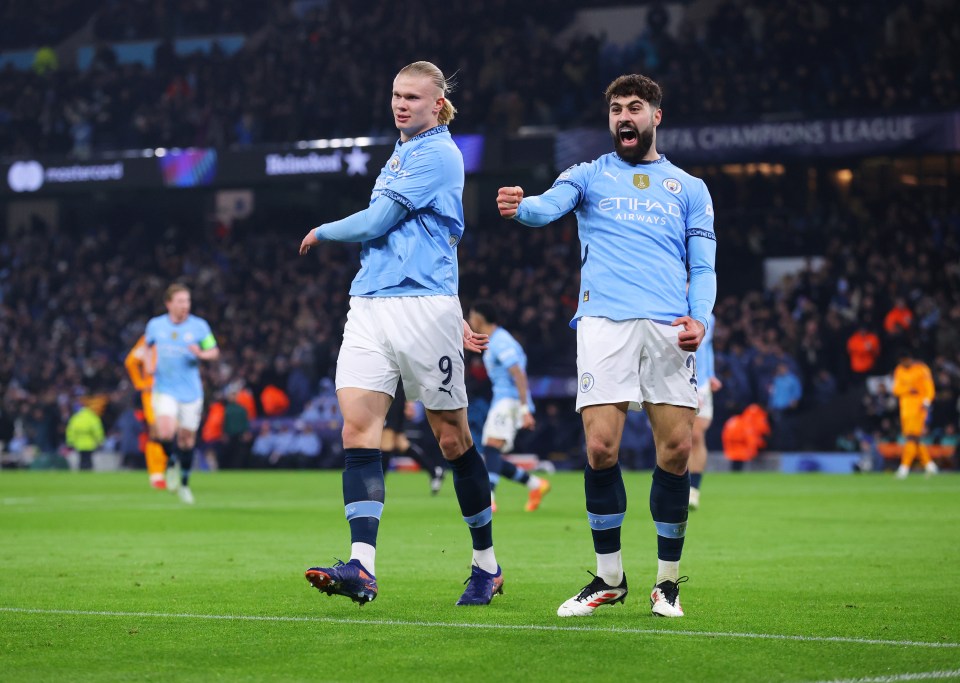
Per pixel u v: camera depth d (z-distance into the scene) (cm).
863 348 3550
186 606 751
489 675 530
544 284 3988
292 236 4728
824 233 3941
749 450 3425
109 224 4978
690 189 738
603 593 709
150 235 4956
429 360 734
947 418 3350
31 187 4416
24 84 4931
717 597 798
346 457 729
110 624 676
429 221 742
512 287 4022
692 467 1684
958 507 1769
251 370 3966
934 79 3700
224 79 4616
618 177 734
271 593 815
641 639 621
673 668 544
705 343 1667
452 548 1154
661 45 4191
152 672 539
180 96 4528
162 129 4472
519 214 699
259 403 3953
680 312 711
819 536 1285
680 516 706
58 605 757
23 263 4753
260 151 4197
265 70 4541
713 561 1035
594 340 709
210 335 1955
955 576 922
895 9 3994
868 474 3173
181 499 1997
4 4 5338
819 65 3953
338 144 4122
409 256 736
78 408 4091
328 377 3956
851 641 617
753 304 3744
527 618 698
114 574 932
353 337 741
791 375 3475
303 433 3803
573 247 4153
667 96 4000
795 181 4075
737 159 3712
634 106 733
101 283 4559
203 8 5088
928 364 3488
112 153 4409
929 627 667
